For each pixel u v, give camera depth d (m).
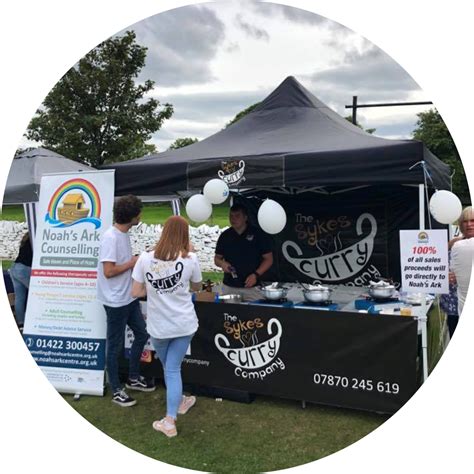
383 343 3.36
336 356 3.50
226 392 3.90
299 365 3.62
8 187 5.33
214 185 3.70
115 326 3.80
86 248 4.05
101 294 3.79
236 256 4.70
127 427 3.55
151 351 4.19
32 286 4.19
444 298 4.27
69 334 4.09
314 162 3.47
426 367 3.37
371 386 3.40
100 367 4.04
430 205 3.33
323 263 5.88
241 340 3.80
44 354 4.14
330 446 3.25
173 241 3.23
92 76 11.35
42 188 4.22
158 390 4.21
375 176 3.30
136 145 12.36
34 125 11.52
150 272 3.22
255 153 3.75
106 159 11.89
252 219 6.21
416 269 3.29
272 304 4.03
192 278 3.36
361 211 5.66
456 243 3.84
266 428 3.50
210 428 3.52
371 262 5.65
